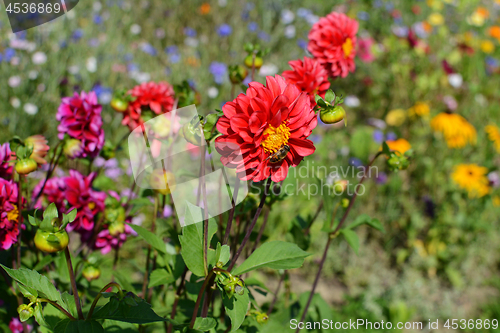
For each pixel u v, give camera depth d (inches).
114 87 170.4
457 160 162.2
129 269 106.9
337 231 64.5
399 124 182.4
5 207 50.8
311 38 64.9
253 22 232.8
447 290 133.7
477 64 210.5
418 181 159.8
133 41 210.8
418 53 202.8
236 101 39.4
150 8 239.1
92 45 180.5
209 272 42.8
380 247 144.9
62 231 38.2
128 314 43.1
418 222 143.6
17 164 49.8
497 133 161.6
